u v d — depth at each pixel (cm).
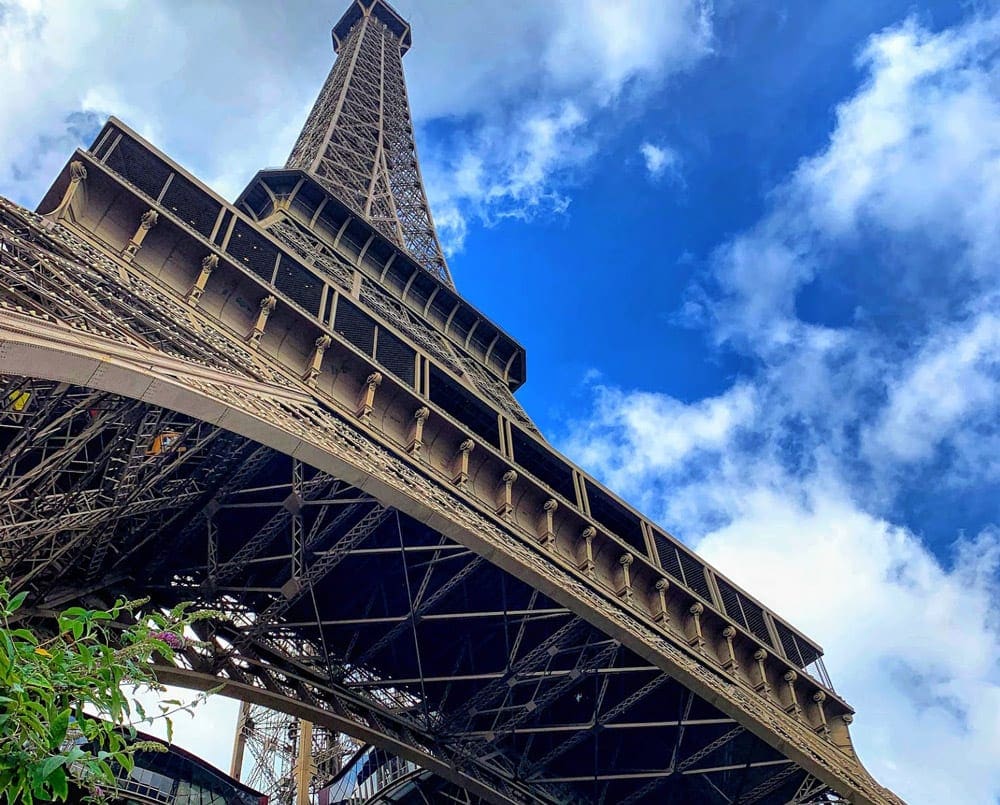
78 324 2098
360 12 17688
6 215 2441
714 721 4422
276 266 4288
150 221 3369
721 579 5788
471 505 4119
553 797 4722
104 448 2439
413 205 11988
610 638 4109
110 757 1048
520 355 9225
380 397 4106
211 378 2552
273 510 3853
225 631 3544
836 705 5822
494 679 4178
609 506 5309
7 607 1059
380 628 4450
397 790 6950
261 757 10950
